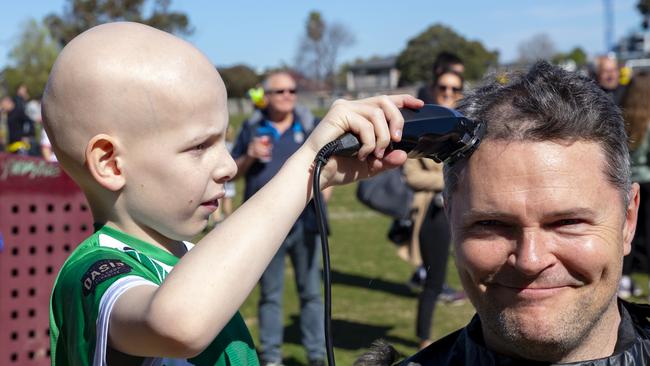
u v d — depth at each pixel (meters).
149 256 1.71
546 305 1.47
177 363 1.64
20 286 4.35
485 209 1.47
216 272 1.37
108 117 1.62
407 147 1.52
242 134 5.17
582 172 1.43
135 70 1.62
